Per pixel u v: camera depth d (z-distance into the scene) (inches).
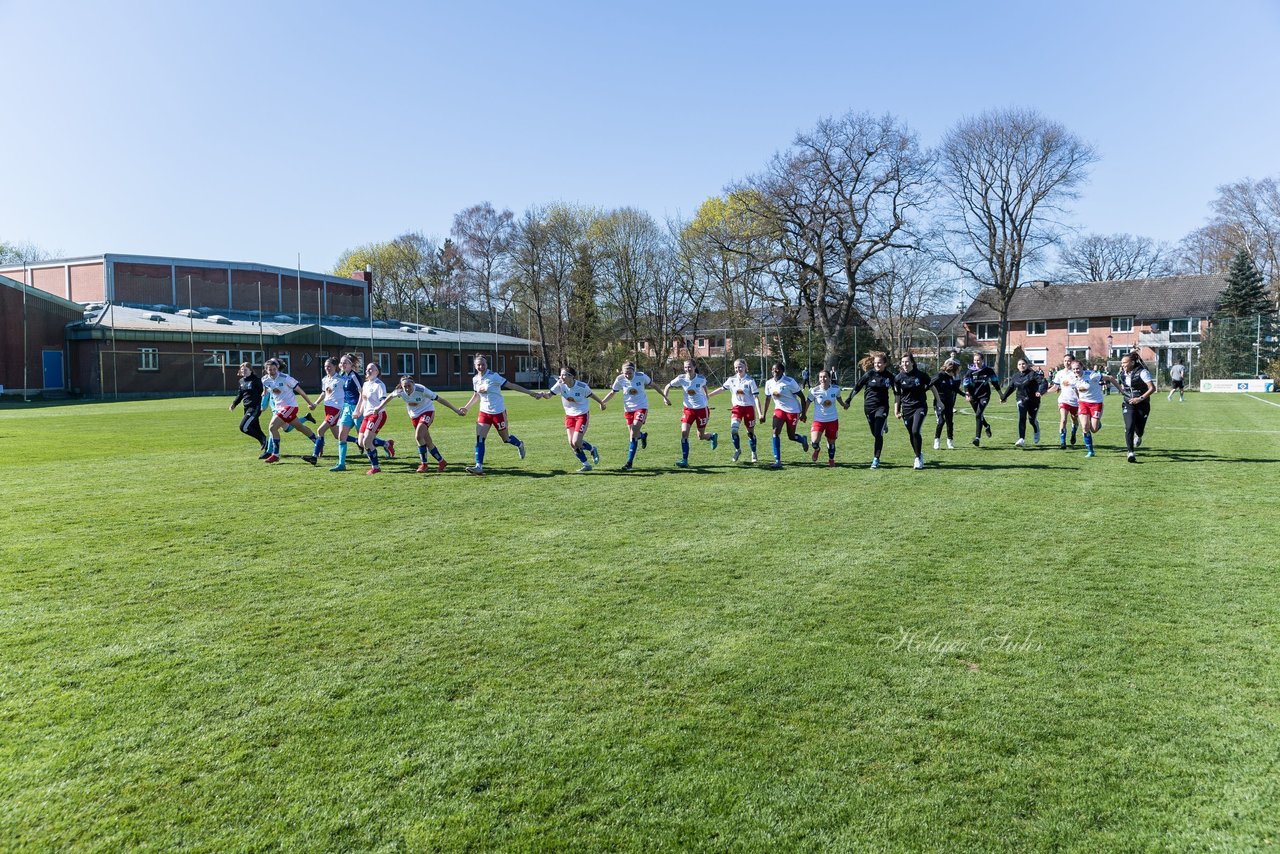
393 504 387.2
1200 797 130.2
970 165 2041.1
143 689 170.7
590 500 398.0
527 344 2775.6
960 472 491.8
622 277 2586.1
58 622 212.4
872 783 135.2
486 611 221.6
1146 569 261.9
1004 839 120.7
